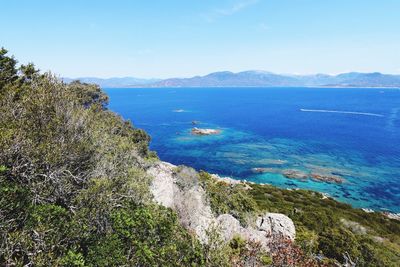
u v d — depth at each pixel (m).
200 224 21.53
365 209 48.25
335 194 53.81
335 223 36.03
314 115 161.75
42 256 10.26
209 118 147.88
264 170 65.94
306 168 67.06
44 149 14.48
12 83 24.53
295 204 42.78
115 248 12.73
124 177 19.16
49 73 20.11
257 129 116.06
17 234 10.15
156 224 15.25
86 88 56.12
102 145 20.77
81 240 12.34
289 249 15.20
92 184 15.76
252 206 30.75
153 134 105.38
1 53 26.59
